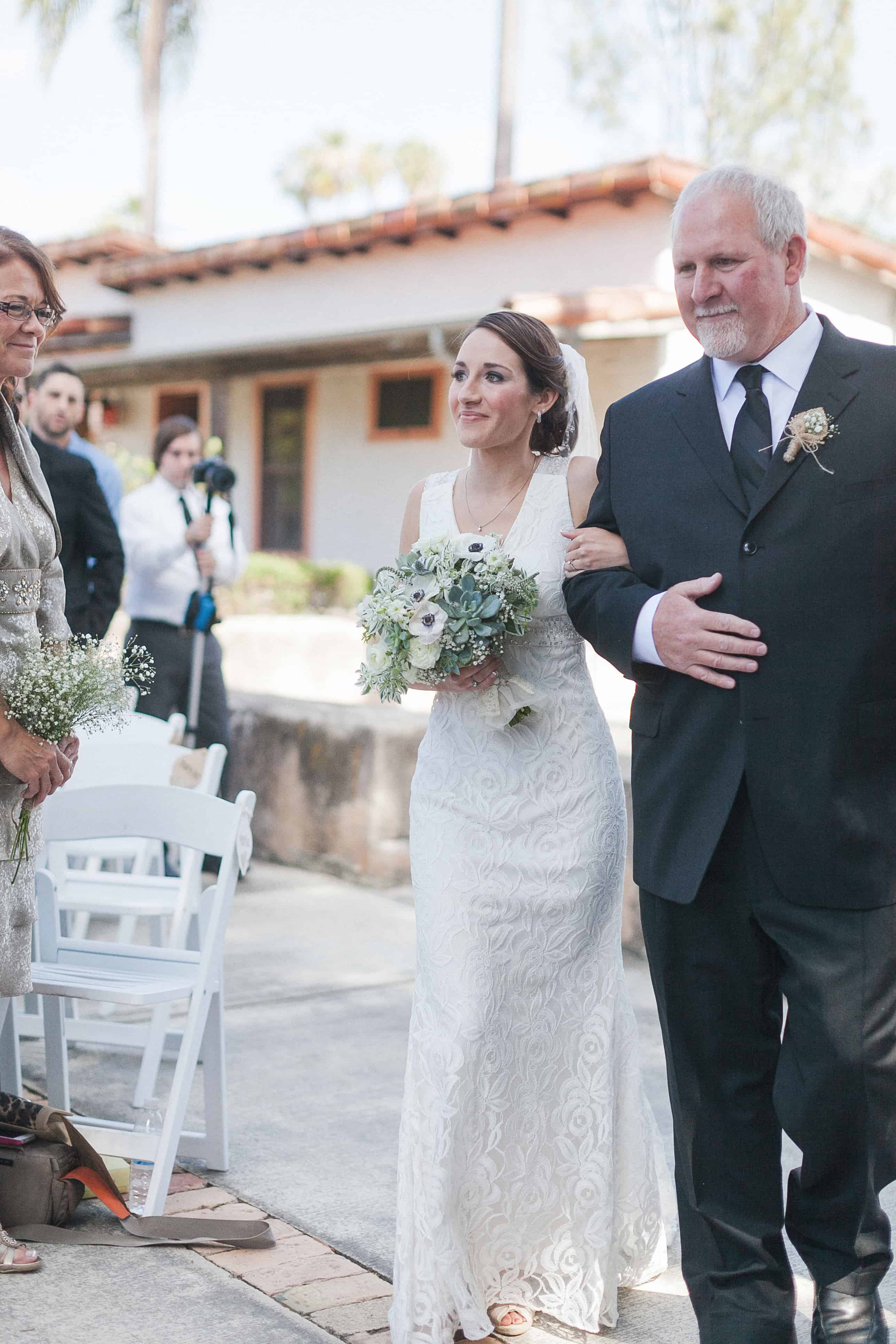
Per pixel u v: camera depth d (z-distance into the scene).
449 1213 2.54
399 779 6.43
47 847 4.28
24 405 6.41
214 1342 2.52
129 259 14.45
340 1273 2.84
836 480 2.23
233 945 5.43
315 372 14.47
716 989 2.40
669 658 2.34
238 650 9.62
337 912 5.97
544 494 2.85
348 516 14.24
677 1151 2.46
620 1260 2.83
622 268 9.91
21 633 2.86
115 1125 3.22
